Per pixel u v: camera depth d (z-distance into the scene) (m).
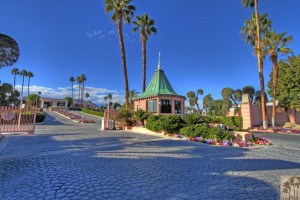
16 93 68.31
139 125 20.59
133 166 6.77
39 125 23.39
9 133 15.41
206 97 59.75
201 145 11.59
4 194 4.52
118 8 24.20
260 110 28.92
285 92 29.30
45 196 4.40
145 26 30.64
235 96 48.94
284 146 12.23
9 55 11.84
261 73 24.67
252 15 27.19
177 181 5.41
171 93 25.45
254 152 9.87
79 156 8.18
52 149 9.56
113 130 20.34
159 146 10.85
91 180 5.38
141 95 27.70
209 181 5.44
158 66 27.98
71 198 4.30
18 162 7.19
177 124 15.99
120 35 24.62
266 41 24.56
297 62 28.33
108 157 8.05
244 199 4.35
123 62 24.59
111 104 68.69
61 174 5.85
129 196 4.42
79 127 22.56
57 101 83.19
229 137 13.06
